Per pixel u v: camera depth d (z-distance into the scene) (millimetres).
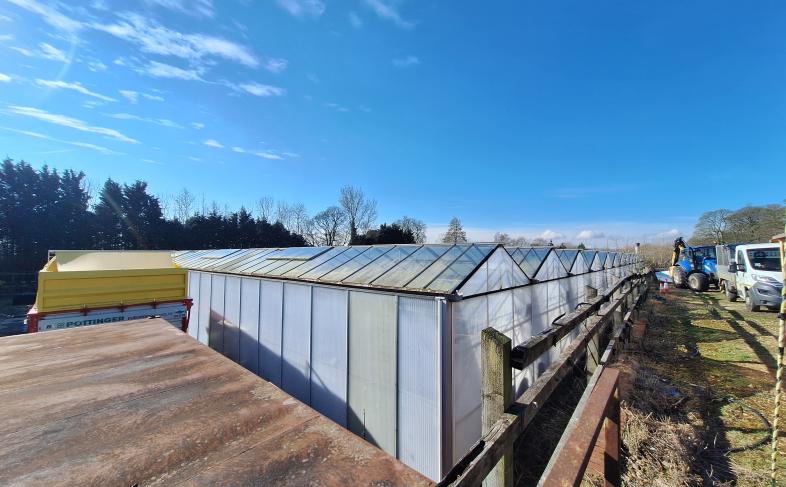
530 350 2072
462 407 4715
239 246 40031
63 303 6125
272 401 1825
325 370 6242
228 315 9547
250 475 1195
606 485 2426
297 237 46781
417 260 6387
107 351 2734
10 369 2303
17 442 1396
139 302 6871
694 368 6023
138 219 34125
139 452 1338
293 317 7117
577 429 1807
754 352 6801
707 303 12750
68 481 1154
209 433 1486
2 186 27031
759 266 10516
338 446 1396
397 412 4941
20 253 27422
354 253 8336
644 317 9500
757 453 3531
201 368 2348
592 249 12961
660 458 3416
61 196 30891
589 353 4957
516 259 7539
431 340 4590
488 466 1460
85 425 1549
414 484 1178
